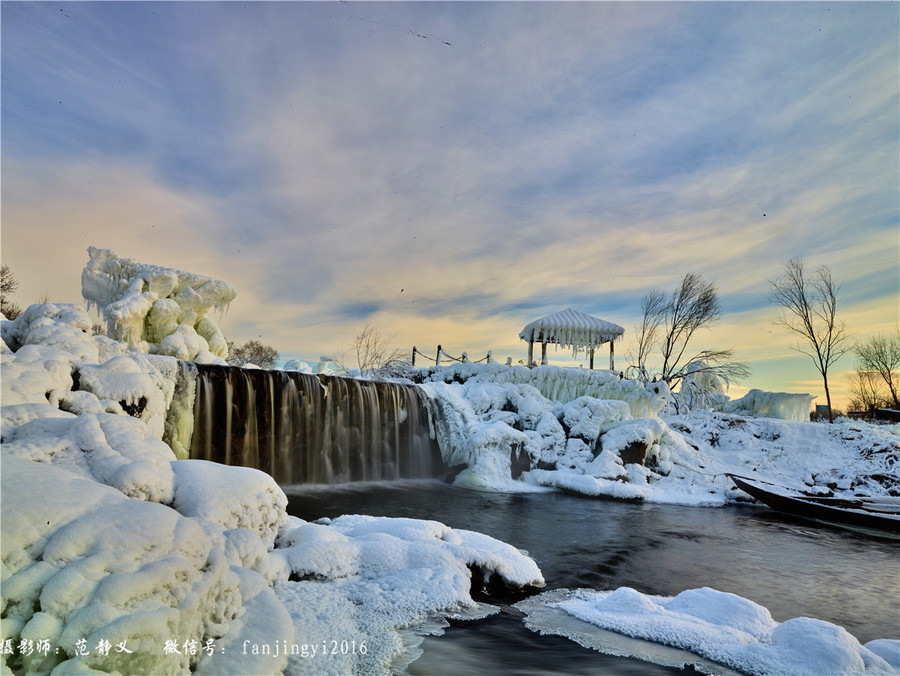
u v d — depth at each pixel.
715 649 5.59
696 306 42.75
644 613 6.61
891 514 15.41
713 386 39.12
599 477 19.98
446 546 7.65
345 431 19.11
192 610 3.99
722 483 21.00
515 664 5.22
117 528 4.07
